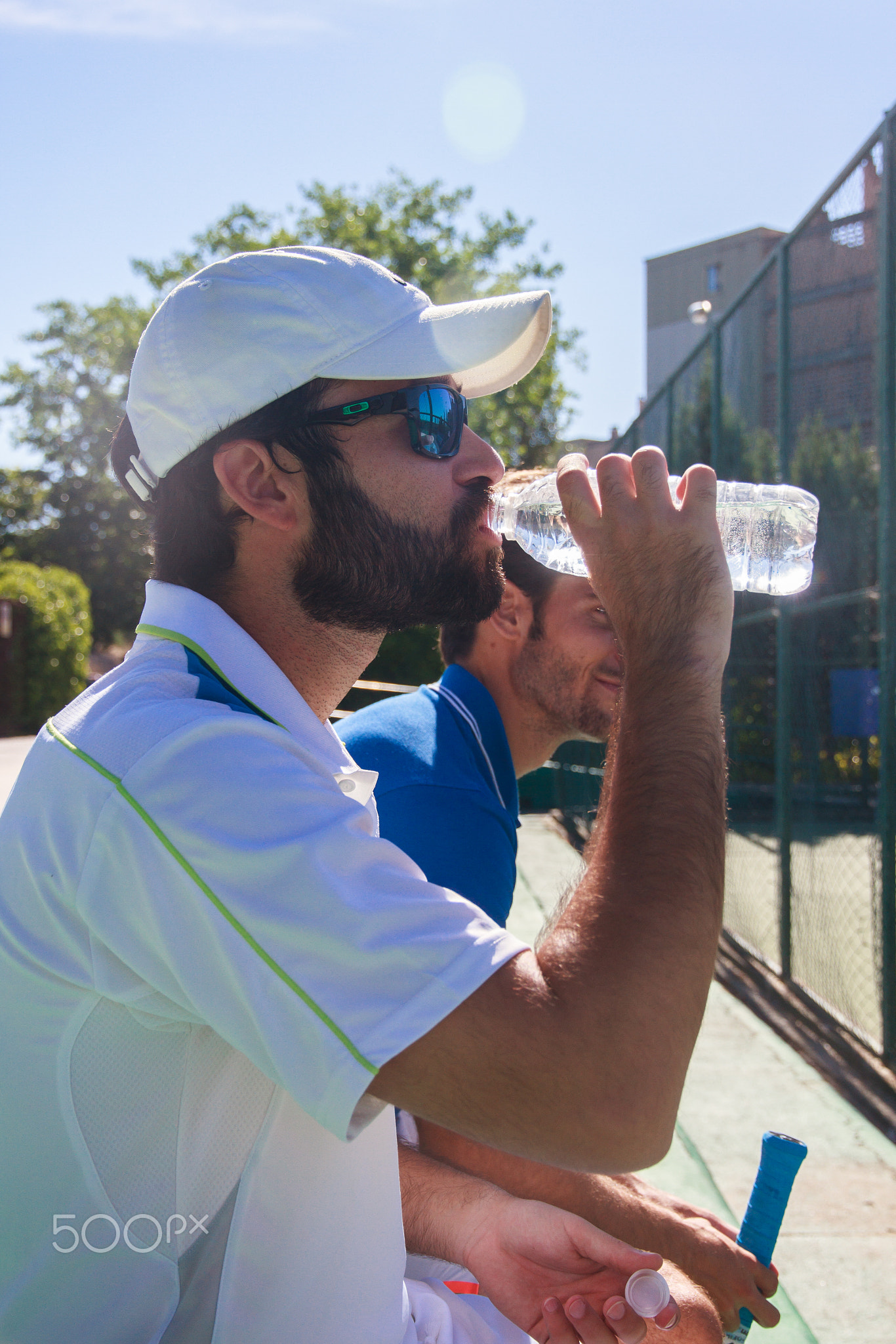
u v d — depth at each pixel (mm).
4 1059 860
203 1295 865
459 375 1348
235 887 766
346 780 955
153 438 1039
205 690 913
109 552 33375
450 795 1396
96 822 806
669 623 940
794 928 4621
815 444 4363
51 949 844
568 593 1705
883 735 3570
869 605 4379
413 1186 1249
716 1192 2625
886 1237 2547
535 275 21953
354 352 1013
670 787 862
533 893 6262
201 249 21953
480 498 1101
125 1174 841
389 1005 741
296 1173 879
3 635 16953
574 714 1748
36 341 35375
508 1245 1168
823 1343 2127
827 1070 3684
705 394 6055
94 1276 849
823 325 4242
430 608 1073
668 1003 767
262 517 1014
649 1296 1078
